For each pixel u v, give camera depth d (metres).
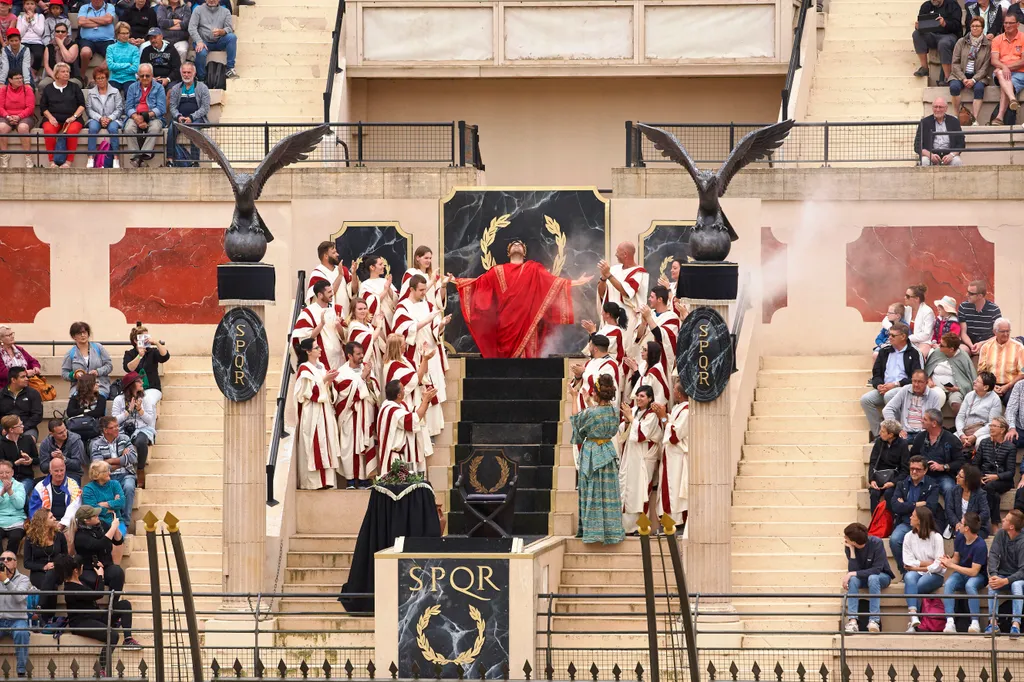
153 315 92.25
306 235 91.31
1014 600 67.00
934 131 91.19
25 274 92.62
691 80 104.81
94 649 68.19
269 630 63.66
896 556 70.38
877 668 65.94
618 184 90.75
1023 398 74.44
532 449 78.31
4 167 92.38
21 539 74.56
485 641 61.56
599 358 75.88
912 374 77.69
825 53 104.25
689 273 68.81
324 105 98.06
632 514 74.44
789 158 94.38
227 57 103.12
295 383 77.69
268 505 73.81
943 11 100.81
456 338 89.88
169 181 92.12
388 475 68.75
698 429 68.69
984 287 82.69
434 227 90.94
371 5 103.12
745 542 74.50
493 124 105.75
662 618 68.44
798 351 90.12
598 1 102.38
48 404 82.25
